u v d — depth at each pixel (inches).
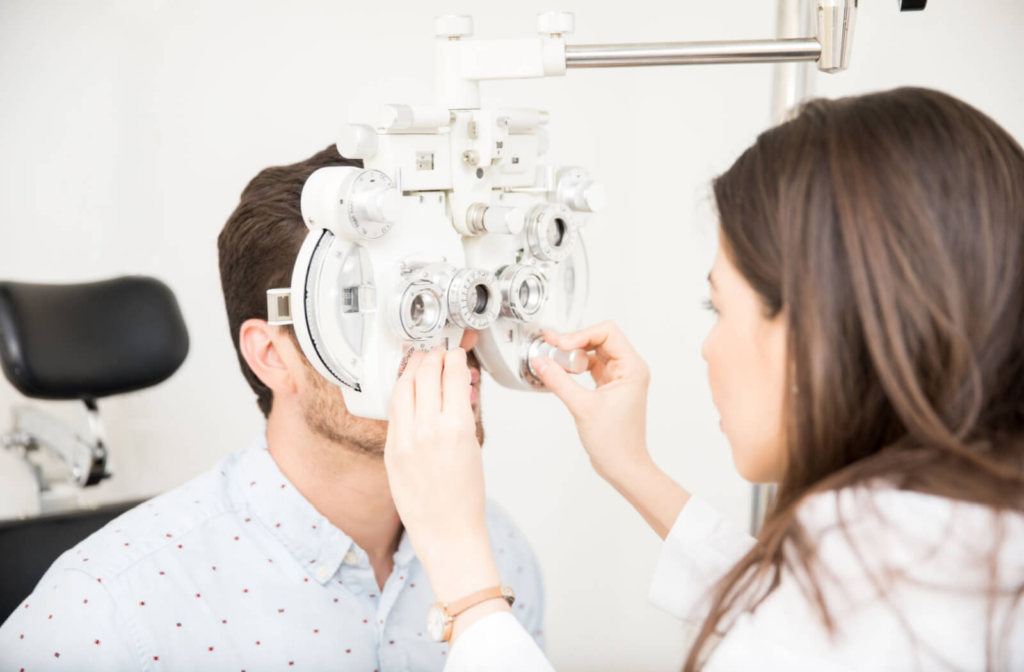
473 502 25.8
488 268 29.8
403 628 38.8
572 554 81.3
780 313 23.4
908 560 19.6
